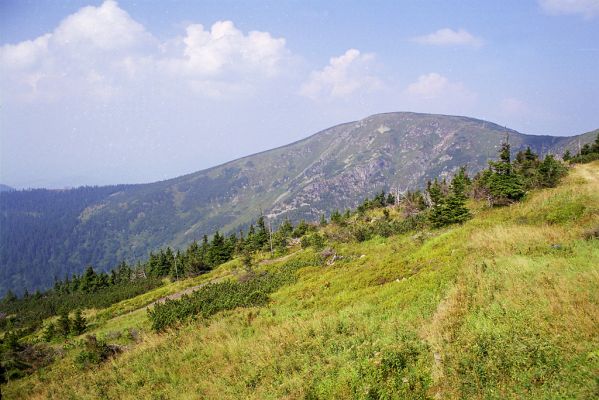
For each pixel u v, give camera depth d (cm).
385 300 1672
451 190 4822
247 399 1052
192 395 1157
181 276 6228
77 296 6725
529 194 3478
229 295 2581
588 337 884
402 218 4844
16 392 1509
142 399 1228
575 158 6141
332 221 6494
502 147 4466
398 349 1054
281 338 1423
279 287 2816
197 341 1691
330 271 2891
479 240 2147
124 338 2208
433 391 884
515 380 826
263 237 6269
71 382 1506
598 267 1282
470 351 955
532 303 1127
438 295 1447
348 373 998
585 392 732
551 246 1747
